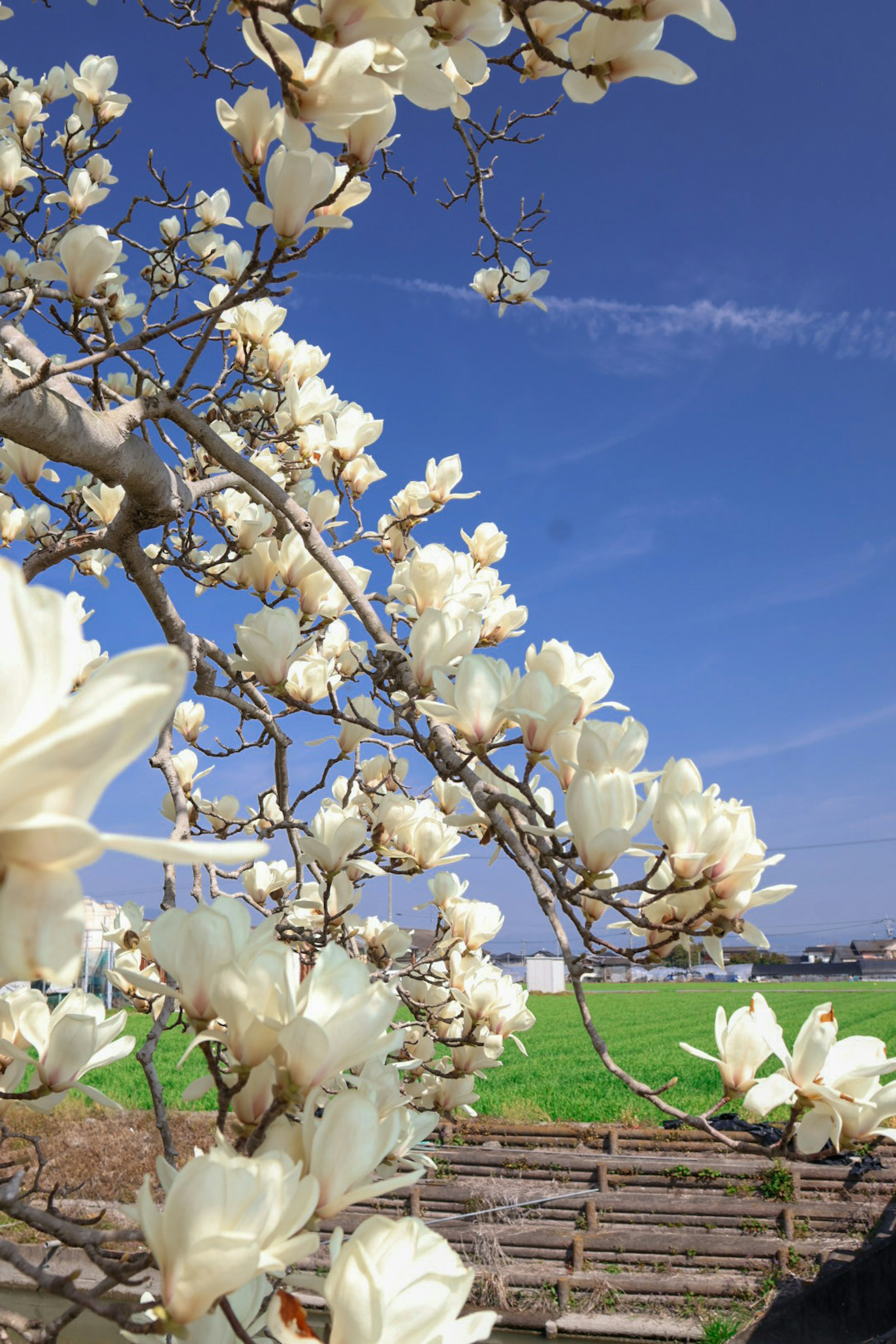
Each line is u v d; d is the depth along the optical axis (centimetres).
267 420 429
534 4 159
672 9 150
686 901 190
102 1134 1460
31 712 62
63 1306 930
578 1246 1200
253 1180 99
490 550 370
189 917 125
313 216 195
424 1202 1315
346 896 332
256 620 251
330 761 319
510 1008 356
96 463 264
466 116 208
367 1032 119
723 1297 1128
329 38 136
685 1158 1353
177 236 422
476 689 195
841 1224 1199
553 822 208
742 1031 167
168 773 283
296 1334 104
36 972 61
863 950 9050
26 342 273
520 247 407
